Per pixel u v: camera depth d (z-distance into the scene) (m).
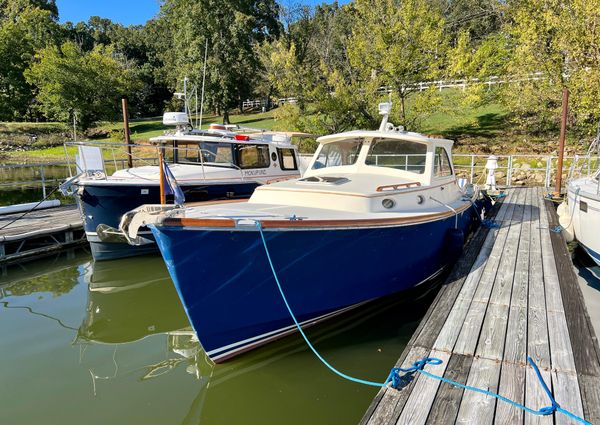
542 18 17.84
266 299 4.32
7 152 36.03
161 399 4.09
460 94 21.30
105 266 8.35
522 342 3.85
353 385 4.21
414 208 5.77
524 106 19.58
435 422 2.85
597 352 3.67
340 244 4.60
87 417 3.80
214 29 34.06
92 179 8.19
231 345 4.34
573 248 8.98
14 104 44.31
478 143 21.33
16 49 44.56
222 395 4.09
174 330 5.73
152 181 8.30
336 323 5.30
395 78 20.36
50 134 41.12
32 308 6.38
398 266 5.43
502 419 2.86
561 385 3.21
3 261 8.34
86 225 8.30
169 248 3.70
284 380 4.30
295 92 21.64
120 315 6.19
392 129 6.82
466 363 3.53
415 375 3.38
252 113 44.00
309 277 4.53
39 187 19.47
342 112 21.08
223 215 4.16
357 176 6.08
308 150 22.02
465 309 4.56
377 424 2.84
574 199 8.15
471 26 38.84
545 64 18.22
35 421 3.73
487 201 10.09
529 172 17.16
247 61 34.59
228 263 3.96
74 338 5.41
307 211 4.77
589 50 16.03
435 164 6.41
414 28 19.59
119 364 4.77
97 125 43.19
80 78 38.41
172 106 48.19
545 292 5.00
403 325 5.46
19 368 4.63
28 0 53.06
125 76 41.94
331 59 28.70
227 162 9.43
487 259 6.27
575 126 19.66
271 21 38.81
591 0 15.44
